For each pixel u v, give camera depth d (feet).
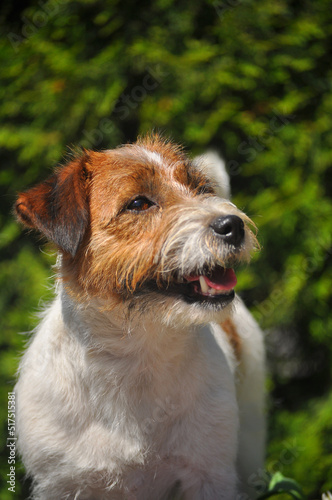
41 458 18.28
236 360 22.48
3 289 30.68
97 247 17.65
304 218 30.17
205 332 19.36
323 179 31.32
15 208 18.25
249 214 30.25
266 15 30.86
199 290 17.24
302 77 31.07
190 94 30.14
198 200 17.90
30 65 31.27
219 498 18.26
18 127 31.17
